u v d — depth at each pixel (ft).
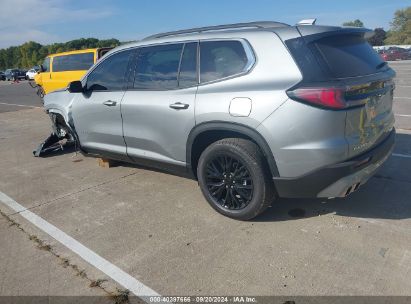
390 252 9.71
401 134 21.36
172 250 10.53
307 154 9.89
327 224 11.32
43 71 44.37
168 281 9.23
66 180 16.99
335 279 8.82
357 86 9.75
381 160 11.32
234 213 11.79
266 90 10.16
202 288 8.87
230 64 11.21
